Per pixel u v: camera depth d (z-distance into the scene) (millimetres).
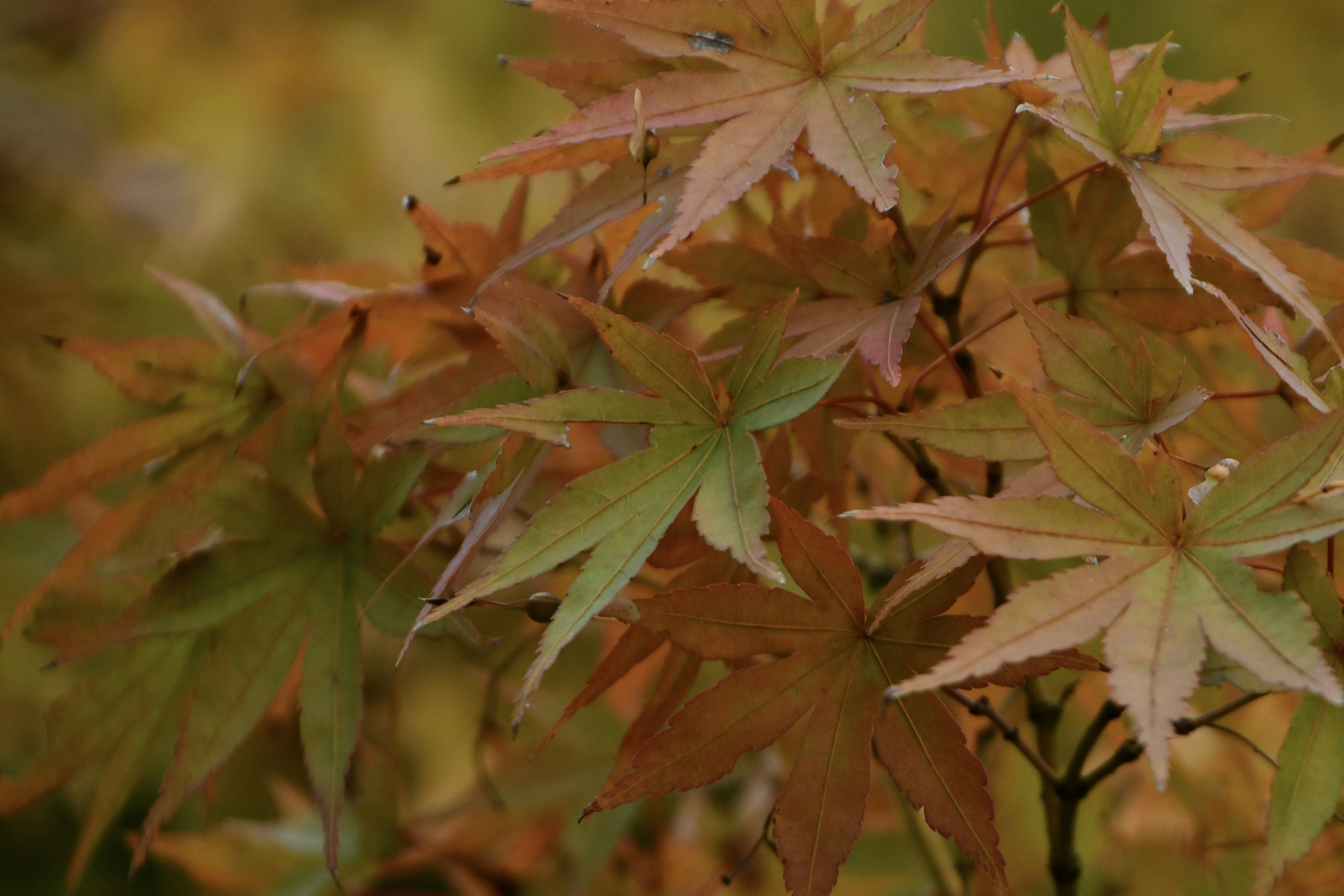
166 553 840
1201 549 763
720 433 788
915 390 817
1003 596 837
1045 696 852
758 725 781
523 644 907
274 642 825
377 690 1400
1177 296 825
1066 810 840
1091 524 763
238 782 1306
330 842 812
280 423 834
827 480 839
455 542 873
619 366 836
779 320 787
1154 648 754
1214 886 905
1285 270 805
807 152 848
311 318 862
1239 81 845
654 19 808
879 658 786
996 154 837
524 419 780
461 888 951
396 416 832
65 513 1369
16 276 1405
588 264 859
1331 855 889
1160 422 785
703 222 794
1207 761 922
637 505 781
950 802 781
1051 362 789
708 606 783
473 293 853
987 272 889
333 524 830
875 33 808
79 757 841
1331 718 769
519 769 955
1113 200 826
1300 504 760
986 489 859
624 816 935
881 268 817
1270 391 822
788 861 781
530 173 827
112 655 845
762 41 809
